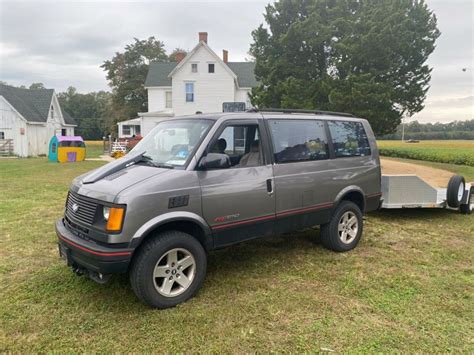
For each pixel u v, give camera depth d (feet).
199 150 12.53
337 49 47.70
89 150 117.80
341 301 12.39
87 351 9.59
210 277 14.29
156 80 106.63
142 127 100.27
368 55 46.26
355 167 17.52
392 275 14.62
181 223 12.21
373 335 10.39
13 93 96.94
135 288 11.36
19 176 45.27
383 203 23.04
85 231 11.46
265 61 56.03
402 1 49.03
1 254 16.61
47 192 33.19
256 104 57.31
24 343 9.90
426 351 9.68
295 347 9.83
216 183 12.60
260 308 11.85
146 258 11.25
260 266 15.49
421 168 54.34
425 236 20.27
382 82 47.19
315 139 16.10
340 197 16.79
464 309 11.89
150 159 13.50
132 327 10.69
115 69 137.49
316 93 49.96
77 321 10.98
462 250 17.85
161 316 11.30
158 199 11.28
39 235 19.48
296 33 49.78
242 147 13.75
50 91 105.09
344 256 16.84
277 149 14.61
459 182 24.34
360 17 47.70
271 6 55.31
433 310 11.82
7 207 26.53
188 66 96.07
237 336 10.30
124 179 11.80
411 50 48.01
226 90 96.63
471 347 9.86
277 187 14.35
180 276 12.14
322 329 10.68
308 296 12.73
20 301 12.19
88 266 11.02
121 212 10.72
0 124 89.04
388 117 47.88
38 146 95.66
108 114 148.05
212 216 12.53
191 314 11.42
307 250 17.63
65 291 12.94
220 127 13.17
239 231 13.38
